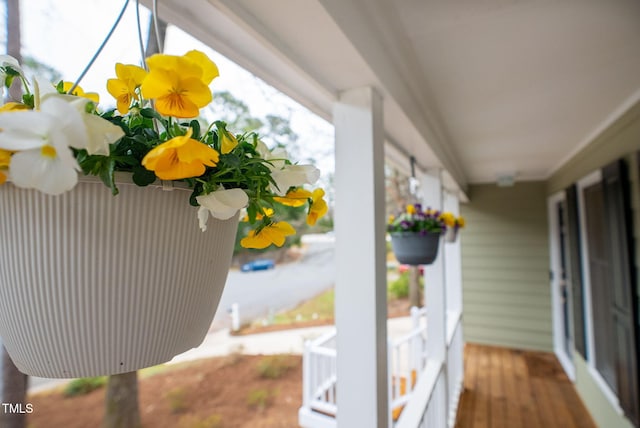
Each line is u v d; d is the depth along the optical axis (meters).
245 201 0.37
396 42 1.09
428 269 2.44
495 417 2.84
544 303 4.33
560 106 1.81
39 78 0.39
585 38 1.14
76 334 0.34
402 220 1.75
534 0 0.93
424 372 2.14
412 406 1.70
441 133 2.18
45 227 0.31
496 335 4.57
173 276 0.37
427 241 1.70
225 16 0.67
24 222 0.31
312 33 0.76
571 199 3.13
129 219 0.33
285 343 5.82
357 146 1.03
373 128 1.02
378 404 0.98
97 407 3.87
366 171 1.01
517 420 2.78
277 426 3.56
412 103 1.44
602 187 2.25
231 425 3.59
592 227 2.72
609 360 2.39
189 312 0.40
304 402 3.08
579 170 2.90
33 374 0.36
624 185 1.91
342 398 1.01
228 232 0.44
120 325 0.35
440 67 1.32
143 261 0.35
